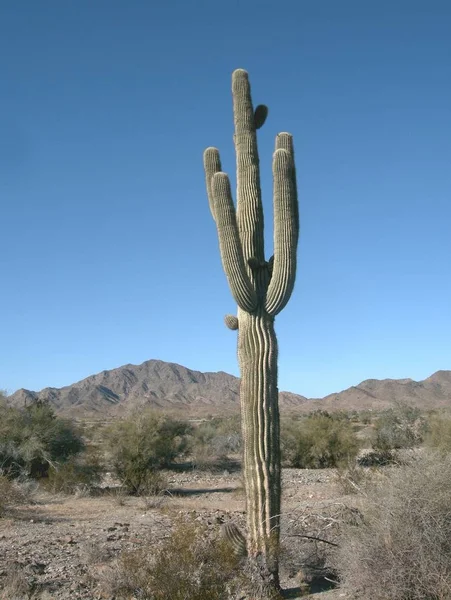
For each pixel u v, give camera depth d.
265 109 8.91
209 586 6.28
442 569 6.53
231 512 14.13
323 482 20.44
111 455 20.67
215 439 31.45
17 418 21.45
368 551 6.79
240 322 8.08
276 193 8.05
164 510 10.17
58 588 7.76
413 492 6.84
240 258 7.91
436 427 19.61
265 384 7.75
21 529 12.14
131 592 6.90
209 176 9.04
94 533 11.45
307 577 7.95
